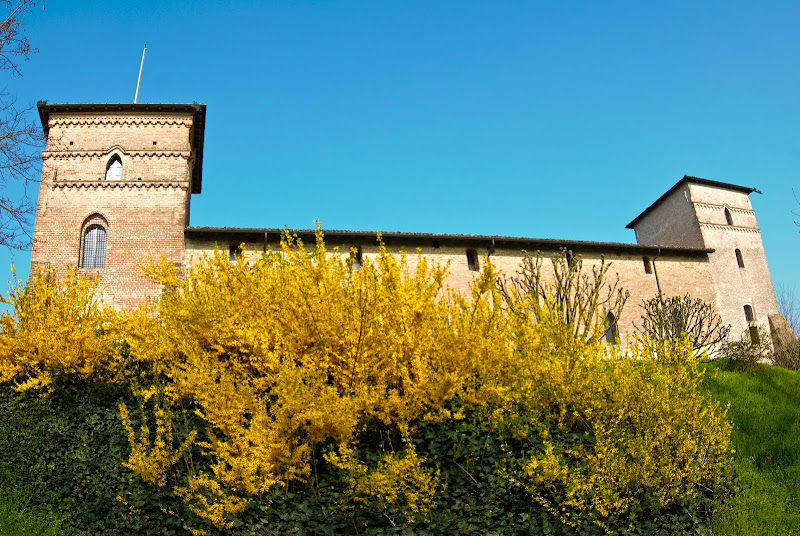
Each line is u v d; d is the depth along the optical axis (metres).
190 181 26.00
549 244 26.27
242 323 10.07
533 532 8.20
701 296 30.02
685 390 10.23
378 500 7.93
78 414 11.08
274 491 8.47
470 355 10.13
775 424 12.74
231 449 8.41
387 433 9.43
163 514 8.41
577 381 10.45
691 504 9.20
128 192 23.56
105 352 12.07
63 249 22.62
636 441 9.25
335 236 23.23
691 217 34.25
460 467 8.98
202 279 12.45
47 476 9.41
